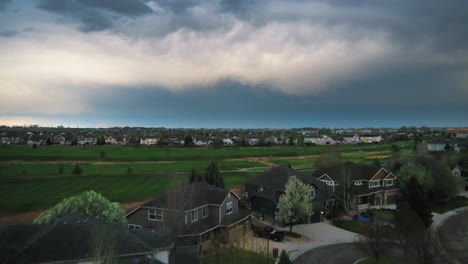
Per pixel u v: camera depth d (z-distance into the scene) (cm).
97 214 2931
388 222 3950
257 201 5016
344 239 3978
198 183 4419
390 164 7719
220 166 9700
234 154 12925
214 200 3903
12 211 4550
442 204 5719
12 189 5806
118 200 5341
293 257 3341
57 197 5359
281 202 4147
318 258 3322
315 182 5031
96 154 11844
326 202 5081
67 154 11594
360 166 6147
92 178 7056
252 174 8388
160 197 3694
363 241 3512
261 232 4012
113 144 18475
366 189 5634
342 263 3189
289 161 11188
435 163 6394
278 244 3744
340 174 5712
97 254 1858
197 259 2689
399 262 3172
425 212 4056
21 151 12075
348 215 5059
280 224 4512
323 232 4272
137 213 3644
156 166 9344
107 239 2058
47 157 10619
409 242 3108
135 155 11812
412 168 5947
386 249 3306
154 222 3531
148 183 6662
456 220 4916
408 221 3212
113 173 7844
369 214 4962
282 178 5047
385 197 5819
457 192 5872
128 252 2025
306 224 4638
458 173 7369
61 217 2494
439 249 3198
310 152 14200
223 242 3456
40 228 2098
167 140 18988
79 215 2486
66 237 1998
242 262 2923
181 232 3284
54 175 7294
